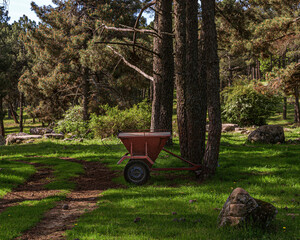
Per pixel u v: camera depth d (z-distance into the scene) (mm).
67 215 6293
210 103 9211
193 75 10430
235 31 24188
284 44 21328
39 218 5992
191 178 9820
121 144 18078
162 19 15742
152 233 4723
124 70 28172
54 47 25922
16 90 47125
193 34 10383
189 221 5379
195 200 6867
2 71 36438
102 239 4445
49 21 27281
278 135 16844
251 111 29594
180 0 11703
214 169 9383
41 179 10516
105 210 6359
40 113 32812
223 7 22625
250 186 8016
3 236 4867
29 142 23500
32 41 28281
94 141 20828
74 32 26438
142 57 22844
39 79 27891
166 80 15906
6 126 56562
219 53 51250
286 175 9156
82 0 28688
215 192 7629
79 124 25172
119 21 26484
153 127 16734
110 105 31438
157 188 8531
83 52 23328
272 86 19875
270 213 4762
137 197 7516
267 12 29688
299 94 20562
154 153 9570
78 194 8422
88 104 30578
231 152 14031
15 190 8914
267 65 51312
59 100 32438
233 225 4766
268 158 12141
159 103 16719
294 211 5676
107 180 10156
